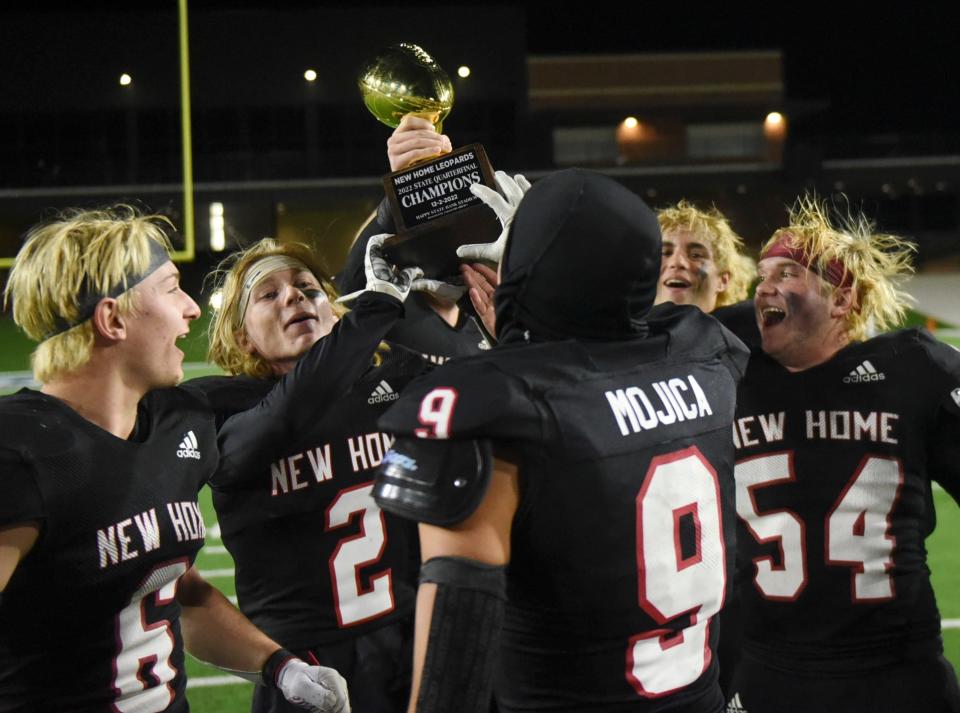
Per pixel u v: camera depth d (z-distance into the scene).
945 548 5.60
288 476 2.40
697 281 3.22
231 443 2.24
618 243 1.46
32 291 1.72
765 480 2.35
